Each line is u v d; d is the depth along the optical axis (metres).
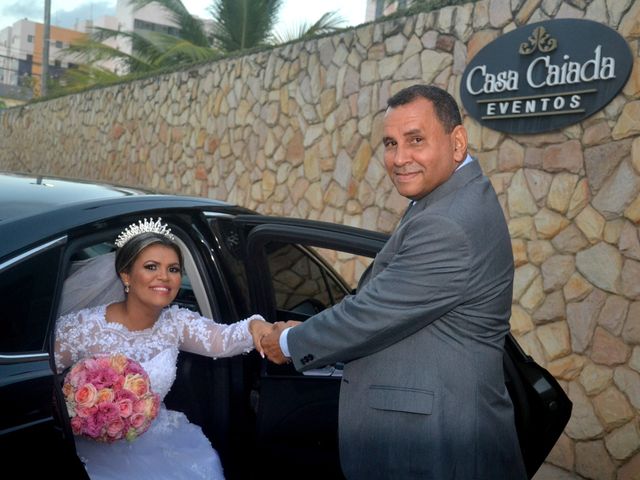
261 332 2.59
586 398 4.59
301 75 7.00
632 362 4.35
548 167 4.86
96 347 2.47
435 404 2.05
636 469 4.33
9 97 41.25
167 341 2.60
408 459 2.07
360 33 6.35
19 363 1.86
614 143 4.49
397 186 2.17
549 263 4.83
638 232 4.35
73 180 2.71
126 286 2.50
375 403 2.12
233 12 13.61
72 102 11.62
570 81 4.66
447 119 2.12
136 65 13.98
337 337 2.16
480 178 2.18
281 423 2.79
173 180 8.95
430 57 5.70
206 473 2.56
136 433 2.38
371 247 2.38
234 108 7.91
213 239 2.78
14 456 1.79
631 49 4.38
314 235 2.48
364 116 6.28
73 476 1.99
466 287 2.04
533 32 4.85
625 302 4.40
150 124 9.47
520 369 2.72
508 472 2.19
